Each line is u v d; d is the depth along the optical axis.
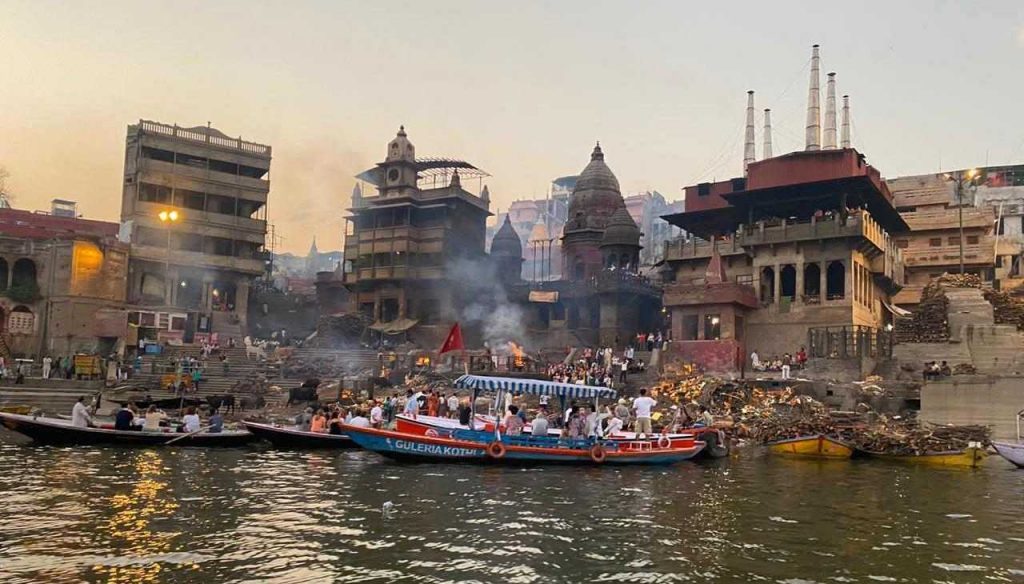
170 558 10.76
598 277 60.28
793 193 48.00
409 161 67.25
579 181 73.94
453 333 27.84
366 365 52.34
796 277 47.47
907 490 18.77
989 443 24.78
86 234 53.84
